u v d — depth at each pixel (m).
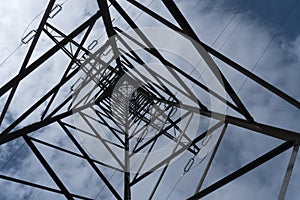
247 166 5.10
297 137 4.68
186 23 4.86
